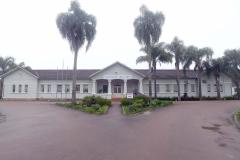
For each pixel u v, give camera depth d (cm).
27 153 746
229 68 4216
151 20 2862
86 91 4209
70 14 2672
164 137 1001
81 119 1565
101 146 838
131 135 1036
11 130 1152
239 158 720
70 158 695
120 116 1745
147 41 2875
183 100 3856
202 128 1239
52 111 2059
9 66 4812
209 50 4019
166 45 3734
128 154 741
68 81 4250
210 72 4166
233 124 1386
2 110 2120
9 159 684
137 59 3703
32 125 1303
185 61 3875
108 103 2497
